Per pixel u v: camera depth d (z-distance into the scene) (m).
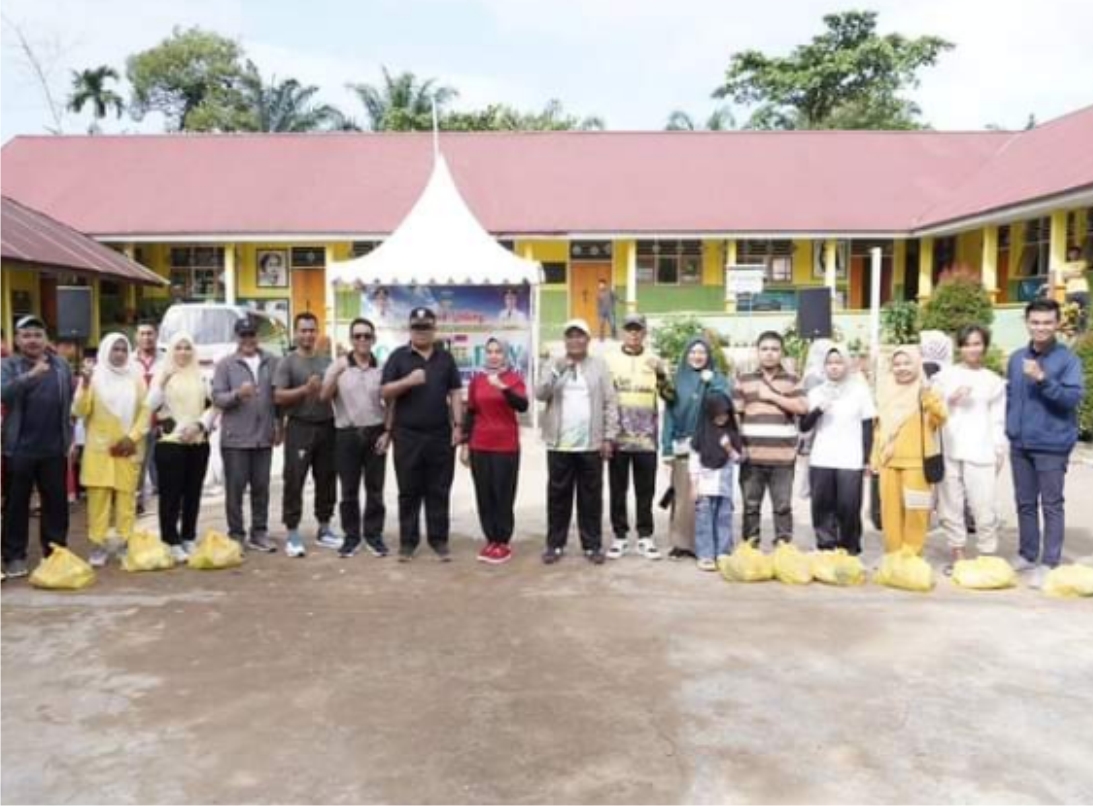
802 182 26.36
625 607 6.40
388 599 6.61
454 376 7.71
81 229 24.02
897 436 7.10
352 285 14.57
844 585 6.89
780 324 22.58
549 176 26.59
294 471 7.75
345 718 4.67
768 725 4.58
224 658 5.48
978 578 6.79
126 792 3.98
